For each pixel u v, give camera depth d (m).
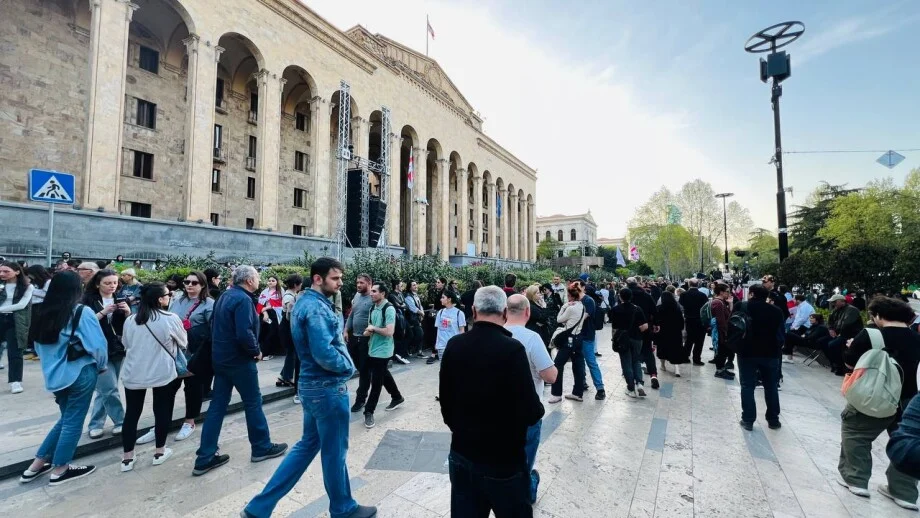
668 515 3.45
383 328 5.61
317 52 23.84
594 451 4.77
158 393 4.24
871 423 3.86
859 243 12.50
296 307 3.29
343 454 3.23
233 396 6.09
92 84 14.58
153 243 15.66
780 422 5.75
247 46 20.47
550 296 10.70
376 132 34.72
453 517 2.27
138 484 3.83
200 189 17.80
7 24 16.91
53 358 3.73
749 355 5.57
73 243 13.42
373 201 22.30
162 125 21.62
